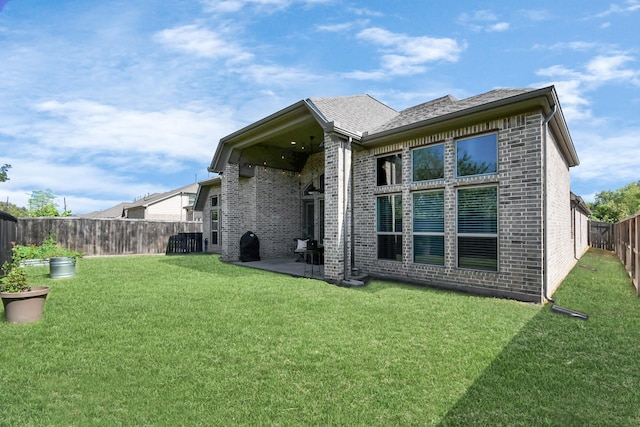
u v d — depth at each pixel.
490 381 3.46
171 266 11.86
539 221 6.47
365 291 7.55
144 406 3.03
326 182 8.97
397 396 3.19
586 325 5.15
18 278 5.40
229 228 13.20
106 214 42.69
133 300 6.69
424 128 7.90
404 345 4.37
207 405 3.04
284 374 3.60
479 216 7.39
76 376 3.55
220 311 5.91
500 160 7.03
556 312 5.81
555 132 8.01
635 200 33.34
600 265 12.26
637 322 5.31
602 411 2.97
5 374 3.58
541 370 3.70
